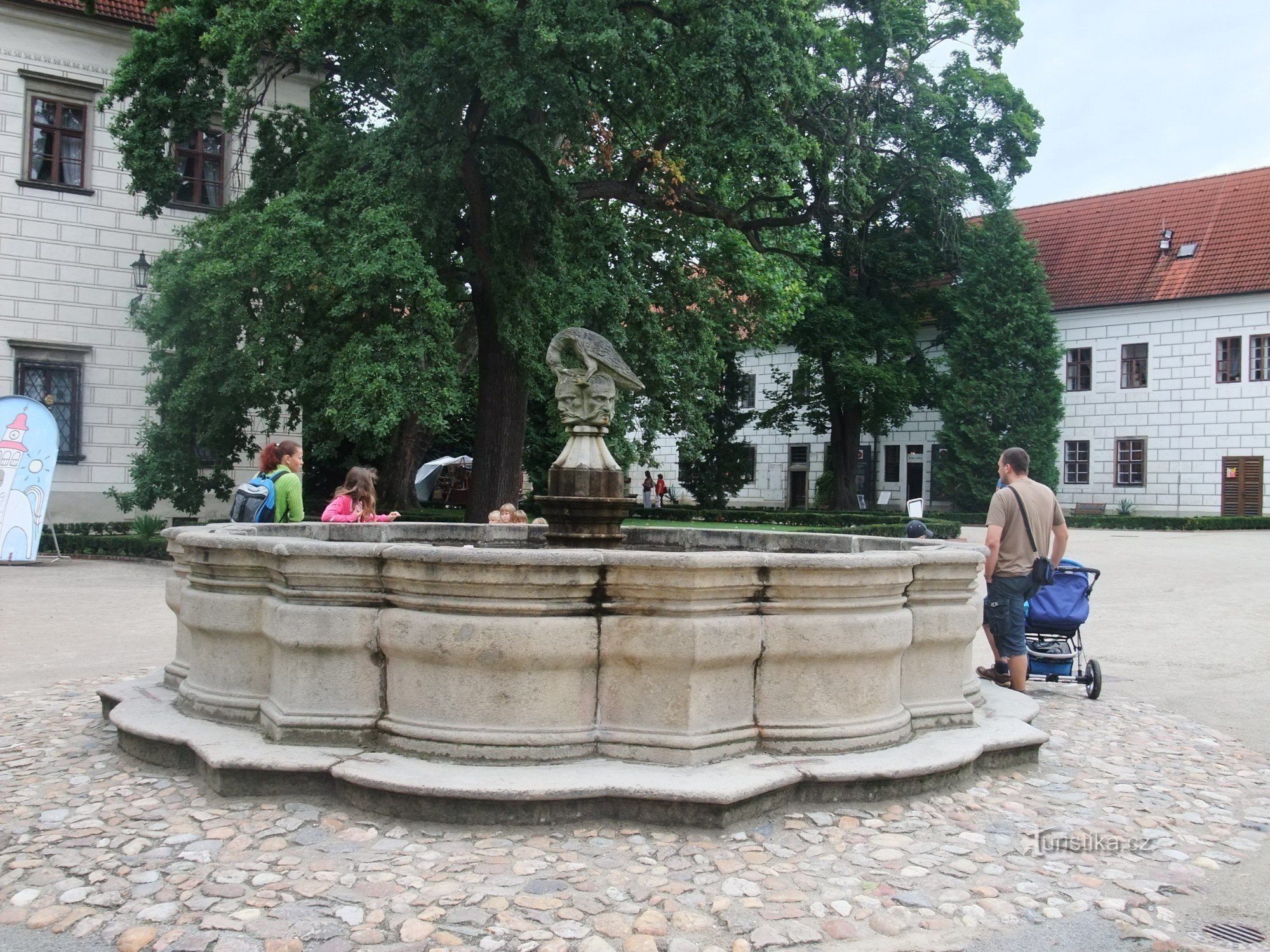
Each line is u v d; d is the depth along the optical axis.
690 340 22.38
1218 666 9.75
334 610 5.02
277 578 5.25
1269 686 8.78
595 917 3.60
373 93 19.09
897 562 5.30
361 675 5.05
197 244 19.27
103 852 4.13
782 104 17.88
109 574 17.12
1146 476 39.09
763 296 24.27
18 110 22.19
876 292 38.59
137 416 23.53
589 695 4.91
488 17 15.74
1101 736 6.79
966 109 33.38
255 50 16.95
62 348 22.69
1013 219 39.62
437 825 4.44
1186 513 38.06
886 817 4.77
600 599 4.91
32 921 3.52
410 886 3.82
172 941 3.37
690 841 4.36
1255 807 5.25
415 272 15.46
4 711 6.87
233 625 5.49
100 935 3.42
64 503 22.77
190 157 24.16
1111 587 16.72
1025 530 7.61
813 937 3.51
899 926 3.62
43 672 8.48
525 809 4.45
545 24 15.28
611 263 19.47
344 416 15.52
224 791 4.79
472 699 4.81
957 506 40.72
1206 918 3.80
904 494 45.00
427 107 16.34
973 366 39.91
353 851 4.14
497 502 19.25
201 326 18.58
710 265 23.03
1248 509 36.62
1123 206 42.84
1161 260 39.59
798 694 5.16
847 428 39.72
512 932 3.47
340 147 17.66
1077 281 41.38
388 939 3.40
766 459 49.56
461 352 22.30
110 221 23.17
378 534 8.58
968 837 4.57
